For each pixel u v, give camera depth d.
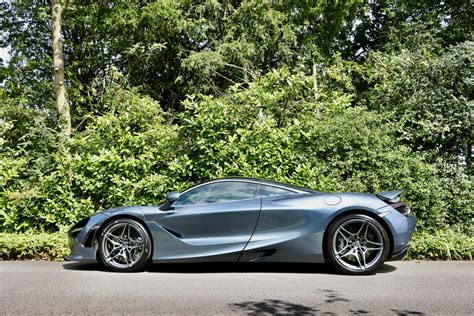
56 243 7.90
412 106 10.84
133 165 9.84
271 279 5.79
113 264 6.47
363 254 6.13
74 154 10.51
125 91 13.87
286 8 19.14
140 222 6.54
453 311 4.21
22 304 4.46
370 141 9.94
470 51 11.03
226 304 4.45
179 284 5.45
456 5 18.31
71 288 5.21
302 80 11.17
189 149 10.02
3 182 9.88
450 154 10.70
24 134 11.66
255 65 18.36
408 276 5.98
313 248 6.20
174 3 17.77
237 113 10.22
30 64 18.08
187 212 6.44
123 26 18.42
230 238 6.32
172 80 18.97
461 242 7.91
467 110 10.52
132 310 4.24
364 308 4.30
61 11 15.16
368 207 6.15
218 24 18.81
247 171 9.53
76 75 19.12
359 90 16.94
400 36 15.99
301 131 9.95
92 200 10.09
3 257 7.94
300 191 6.54
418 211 9.59
